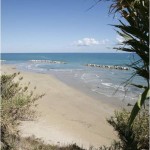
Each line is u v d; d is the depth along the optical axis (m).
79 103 22.47
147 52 2.34
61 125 13.94
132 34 2.40
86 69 70.00
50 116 15.36
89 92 29.31
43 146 8.16
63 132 12.75
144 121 6.14
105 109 20.75
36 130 11.46
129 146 6.13
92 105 22.09
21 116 9.38
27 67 73.50
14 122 8.31
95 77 47.47
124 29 2.39
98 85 35.66
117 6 2.56
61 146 9.77
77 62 118.31
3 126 7.48
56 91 28.00
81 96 26.20
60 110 18.36
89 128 14.62
